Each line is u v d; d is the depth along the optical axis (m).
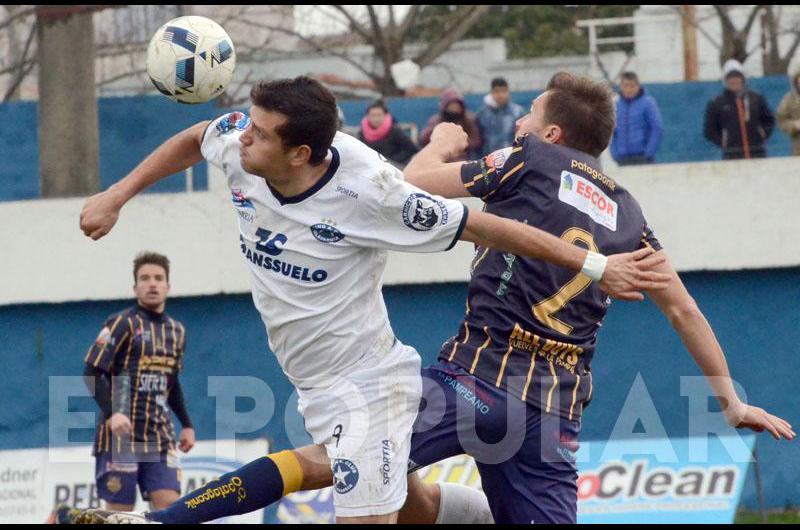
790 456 36.88
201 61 16.66
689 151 46.12
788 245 38.38
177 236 38.53
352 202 15.63
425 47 71.50
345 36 69.81
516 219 17.03
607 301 17.66
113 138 41.69
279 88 15.14
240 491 16.78
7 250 38.53
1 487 33.25
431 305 38.78
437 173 17.41
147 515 16.55
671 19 57.56
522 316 17.02
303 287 16.19
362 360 16.72
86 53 41.19
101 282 38.59
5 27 56.69
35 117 44.84
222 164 16.27
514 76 61.28
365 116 40.88
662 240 38.44
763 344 38.88
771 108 46.03
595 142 17.72
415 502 19.16
